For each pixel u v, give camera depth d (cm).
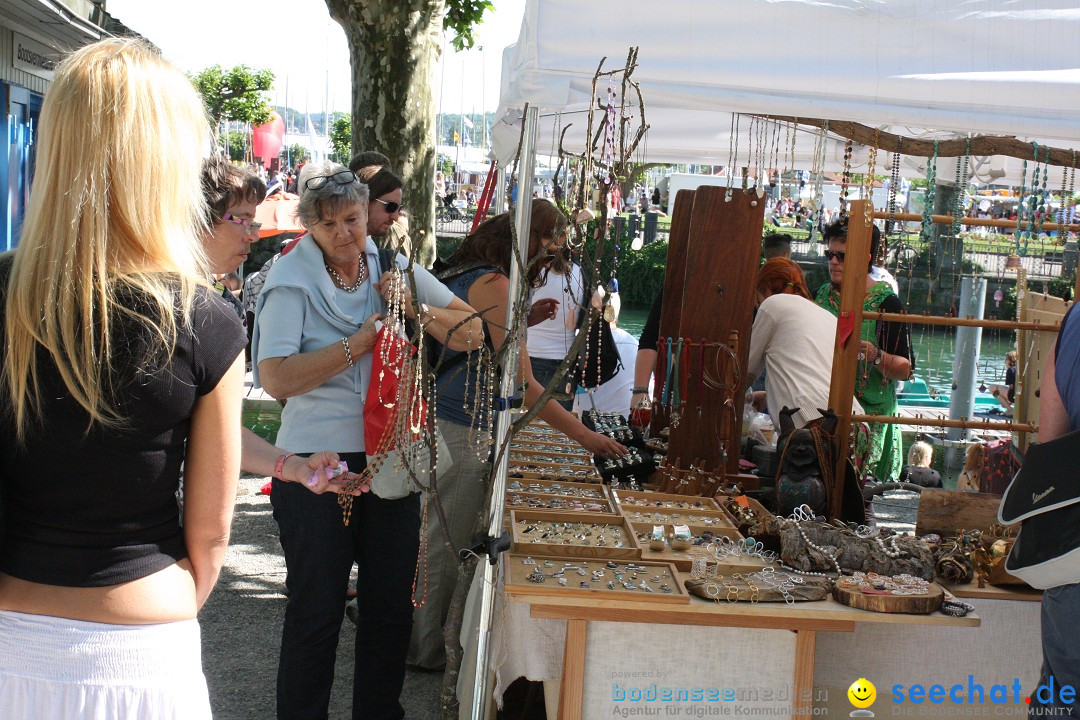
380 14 688
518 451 373
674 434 361
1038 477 217
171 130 138
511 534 268
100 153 132
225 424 148
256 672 350
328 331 265
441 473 276
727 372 356
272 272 266
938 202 493
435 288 285
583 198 231
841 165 555
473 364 317
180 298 139
